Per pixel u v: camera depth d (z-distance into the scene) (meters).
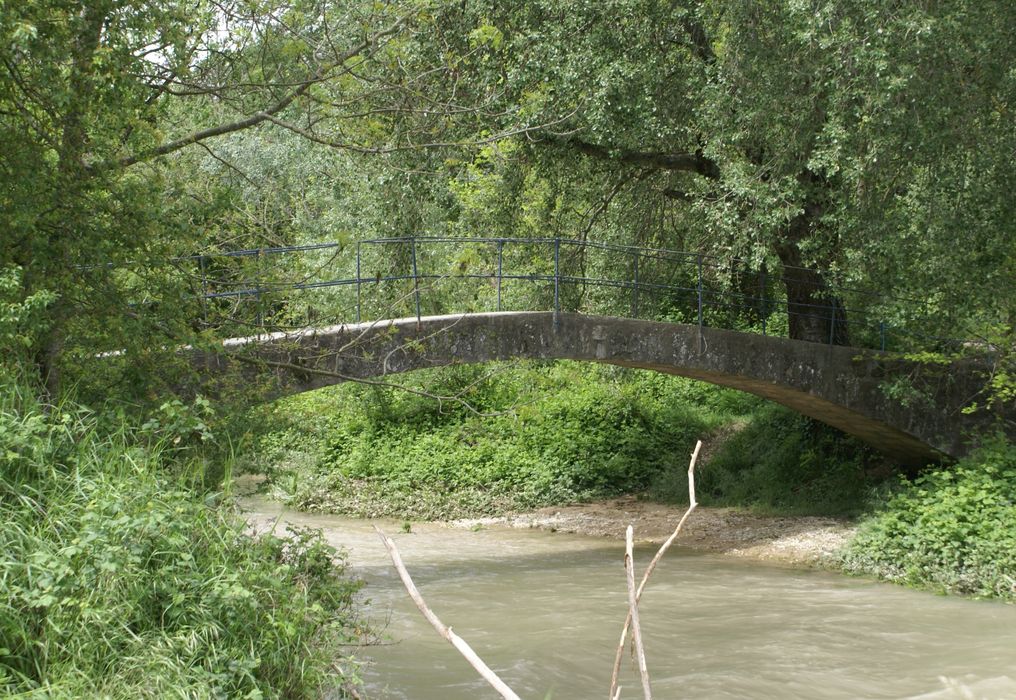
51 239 7.79
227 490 7.25
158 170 8.29
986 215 13.83
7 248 7.45
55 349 7.73
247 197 11.89
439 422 23.14
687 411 22.36
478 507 19.52
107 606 5.57
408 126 10.06
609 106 14.70
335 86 9.38
